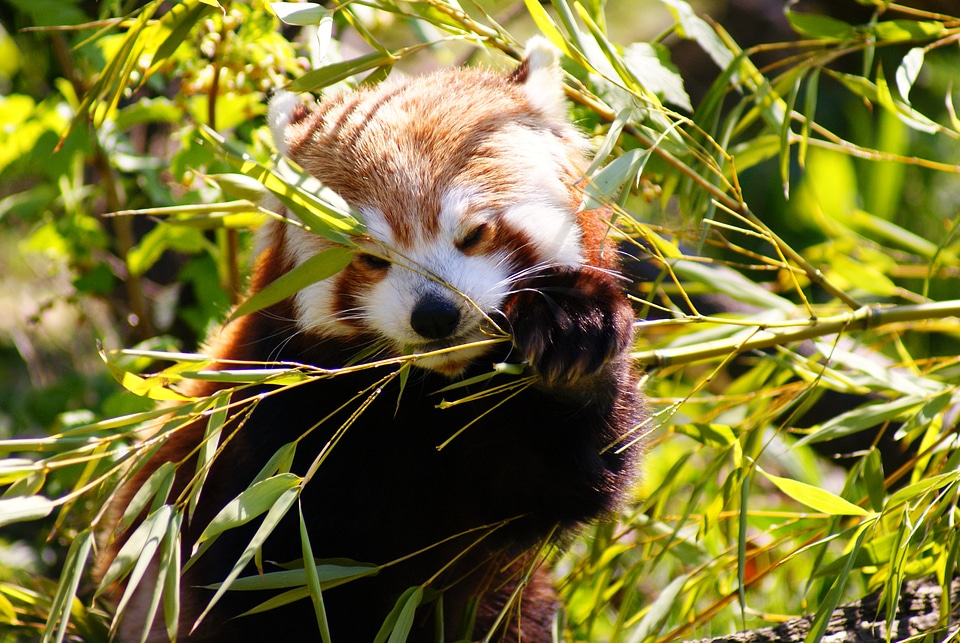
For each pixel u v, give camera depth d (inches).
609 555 151.6
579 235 129.6
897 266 199.8
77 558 99.9
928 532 119.8
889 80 294.7
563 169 134.4
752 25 335.9
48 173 196.1
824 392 203.6
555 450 129.0
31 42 233.0
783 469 219.6
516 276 123.2
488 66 166.2
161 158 219.1
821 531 145.8
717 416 177.5
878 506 130.0
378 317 122.3
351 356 128.6
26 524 209.2
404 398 130.4
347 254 107.8
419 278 120.6
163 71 173.8
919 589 125.8
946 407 135.6
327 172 128.9
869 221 200.5
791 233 274.2
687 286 174.7
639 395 136.9
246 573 131.0
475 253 122.6
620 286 131.3
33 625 142.7
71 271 209.8
